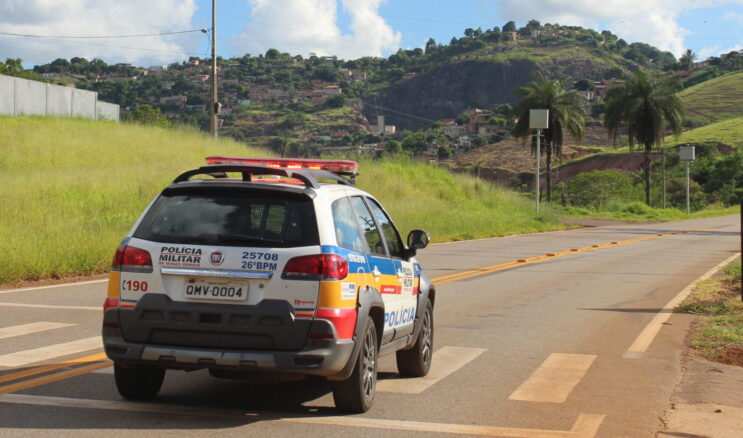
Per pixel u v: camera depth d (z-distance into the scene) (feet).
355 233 21.11
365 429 19.26
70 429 18.28
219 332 18.63
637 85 218.18
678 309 42.52
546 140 209.56
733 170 344.08
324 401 21.93
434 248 84.38
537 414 21.29
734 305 43.09
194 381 24.00
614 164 397.19
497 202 156.35
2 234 55.88
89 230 62.18
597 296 48.26
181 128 152.05
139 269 19.24
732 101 607.37
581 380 25.80
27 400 20.79
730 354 30.71
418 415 20.80
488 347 31.55
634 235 118.42
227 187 19.66
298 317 18.60
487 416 20.93
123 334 19.16
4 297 40.88
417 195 138.62
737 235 120.47
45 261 49.37
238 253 18.86
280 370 18.47
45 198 79.30
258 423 19.42
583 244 96.07
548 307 43.21
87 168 105.70
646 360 29.37
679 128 221.87
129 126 148.05
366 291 20.39
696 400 23.31
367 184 132.77
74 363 25.52
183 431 18.45
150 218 19.83
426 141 655.76
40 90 160.35
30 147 117.60
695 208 307.99
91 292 42.91
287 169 20.72
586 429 19.89
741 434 19.74
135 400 21.22
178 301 18.92
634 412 21.75
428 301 26.63
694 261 74.08
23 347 28.19
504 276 58.49
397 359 25.75
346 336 19.11
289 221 19.26
